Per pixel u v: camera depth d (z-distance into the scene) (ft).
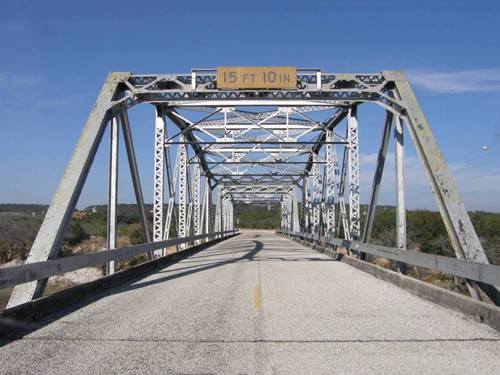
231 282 43.14
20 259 94.07
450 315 27.81
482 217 107.55
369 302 32.24
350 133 73.10
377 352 20.16
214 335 23.20
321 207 106.93
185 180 90.43
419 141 42.47
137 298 34.22
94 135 40.81
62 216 35.09
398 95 47.67
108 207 43.83
